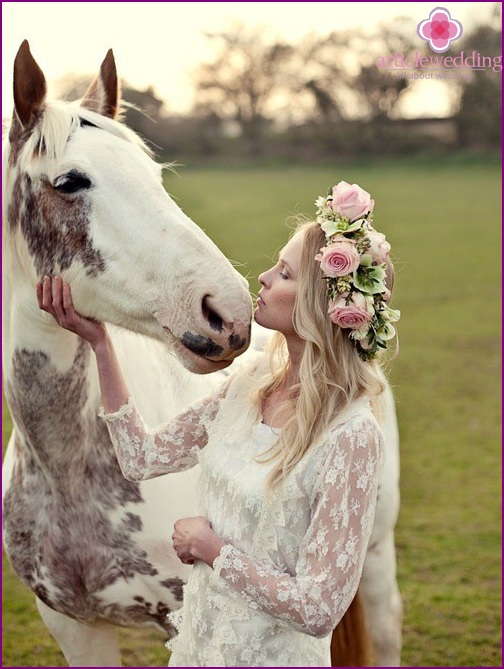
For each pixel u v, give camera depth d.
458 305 11.61
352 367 1.78
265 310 1.85
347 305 1.72
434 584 4.54
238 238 15.19
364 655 2.83
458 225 17.84
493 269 13.79
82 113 2.09
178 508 2.44
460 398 7.88
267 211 18.86
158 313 1.95
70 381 2.27
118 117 2.35
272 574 1.69
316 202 1.84
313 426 1.75
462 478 6.03
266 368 1.97
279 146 31.88
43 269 2.09
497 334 10.20
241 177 26.84
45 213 2.06
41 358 2.23
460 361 9.12
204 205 20.03
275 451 1.76
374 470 1.71
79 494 2.38
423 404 7.73
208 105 33.25
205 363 1.89
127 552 2.40
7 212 2.18
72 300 2.06
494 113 29.42
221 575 1.73
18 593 4.55
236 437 1.85
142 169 2.05
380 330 1.77
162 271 1.94
